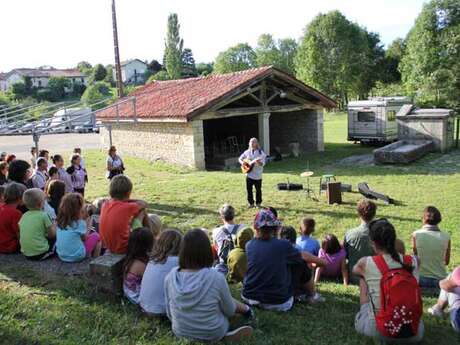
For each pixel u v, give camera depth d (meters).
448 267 6.59
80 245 5.28
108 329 3.85
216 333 3.65
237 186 13.12
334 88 60.41
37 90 82.00
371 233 3.90
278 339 3.83
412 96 45.31
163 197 11.93
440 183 12.72
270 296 4.42
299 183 13.38
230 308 3.76
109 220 4.82
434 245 5.36
